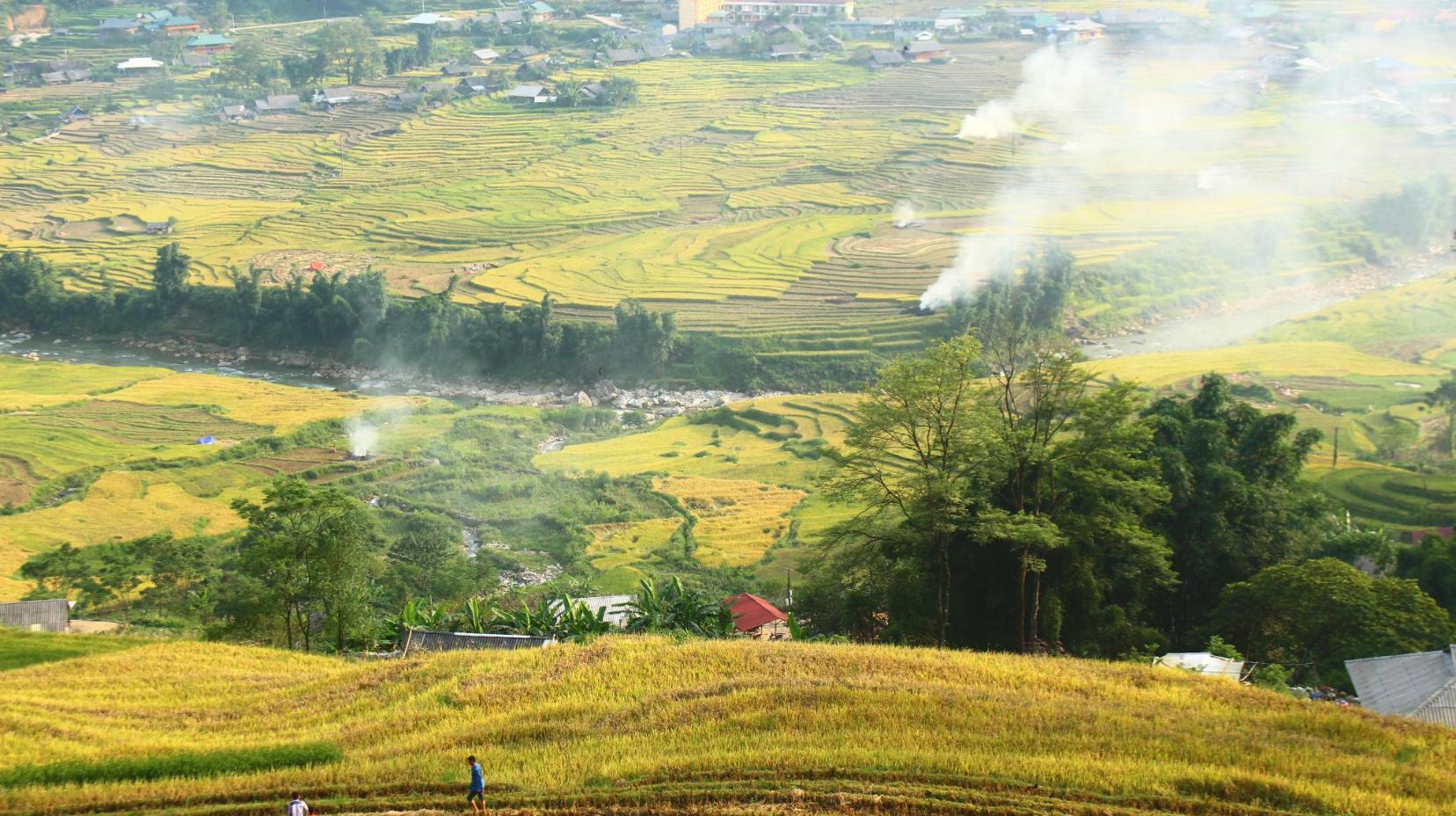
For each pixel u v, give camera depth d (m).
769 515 126.88
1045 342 175.25
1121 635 73.75
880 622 81.25
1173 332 189.88
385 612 92.31
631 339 181.50
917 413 71.62
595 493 134.38
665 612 79.81
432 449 150.88
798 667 60.69
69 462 142.12
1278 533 84.06
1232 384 157.75
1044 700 56.19
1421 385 157.38
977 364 152.62
